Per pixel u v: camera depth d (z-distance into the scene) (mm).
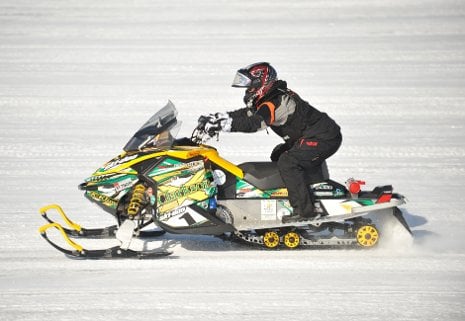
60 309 16375
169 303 16750
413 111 40656
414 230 23734
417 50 54375
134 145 21266
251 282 18281
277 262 20125
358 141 35500
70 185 29094
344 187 21625
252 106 21188
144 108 41531
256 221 21344
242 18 65562
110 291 17562
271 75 20703
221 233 21000
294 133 21062
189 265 19781
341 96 43375
